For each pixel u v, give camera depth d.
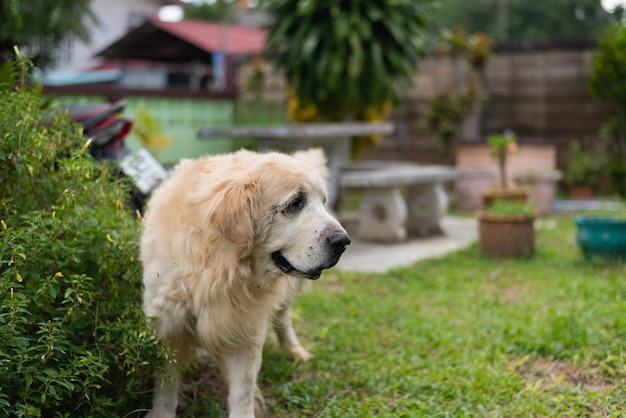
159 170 4.37
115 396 3.01
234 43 15.44
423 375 3.68
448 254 6.97
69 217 2.88
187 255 2.76
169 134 10.32
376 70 8.78
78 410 2.69
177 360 2.94
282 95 12.41
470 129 12.44
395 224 7.95
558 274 5.95
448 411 3.17
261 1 9.55
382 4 8.73
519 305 4.97
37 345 2.48
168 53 15.60
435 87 12.96
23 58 3.15
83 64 17.56
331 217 2.74
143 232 2.99
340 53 8.62
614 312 4.43
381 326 4.59
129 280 2.98
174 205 2.86
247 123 11.62
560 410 3.20
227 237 2.60
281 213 2.71
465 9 21.62
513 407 3.19
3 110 2.85
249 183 2.68
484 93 11.98
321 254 2.66
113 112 4.23
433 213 8.57
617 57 10.72
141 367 2.88
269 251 2.75
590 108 11.95
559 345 3.96
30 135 2.83
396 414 3.16
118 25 19.06
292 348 3.93
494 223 6.71
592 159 11.63
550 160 10.79
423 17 9.13
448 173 8.55
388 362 3.84
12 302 2.38
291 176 2.73
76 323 2.79
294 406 3.29
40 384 2.51
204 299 2.78
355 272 6.27
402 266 6.52
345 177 7.52
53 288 2.56
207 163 2.96
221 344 2.90
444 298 5.30
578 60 11.96
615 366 3.68
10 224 2.77
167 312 2.82
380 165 9.47
